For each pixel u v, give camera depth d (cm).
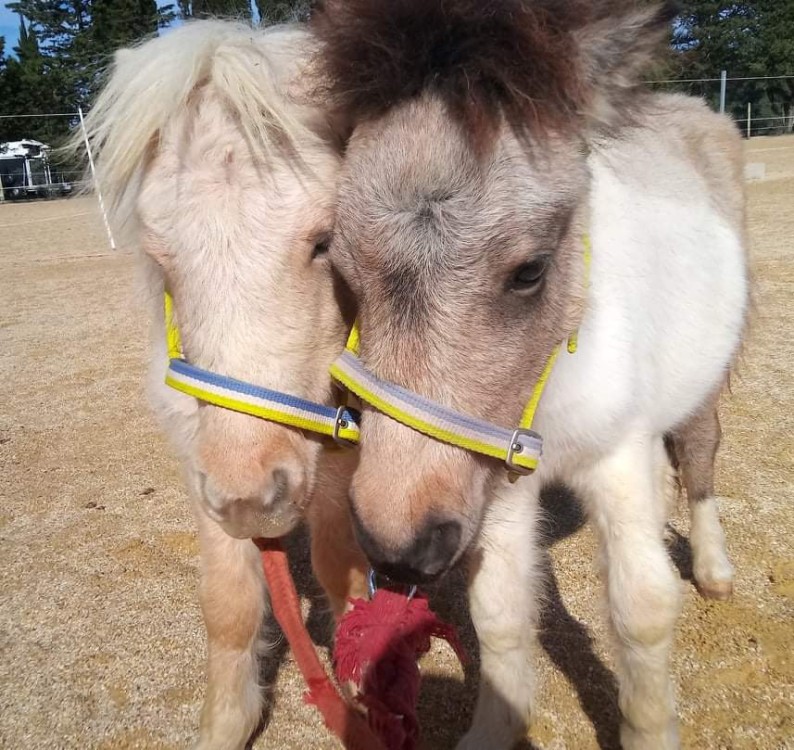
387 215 155
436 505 160
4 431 522
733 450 421
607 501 222
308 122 191
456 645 187
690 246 264
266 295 183
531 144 158
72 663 288
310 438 200
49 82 2630
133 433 508
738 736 237
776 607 294
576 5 173
